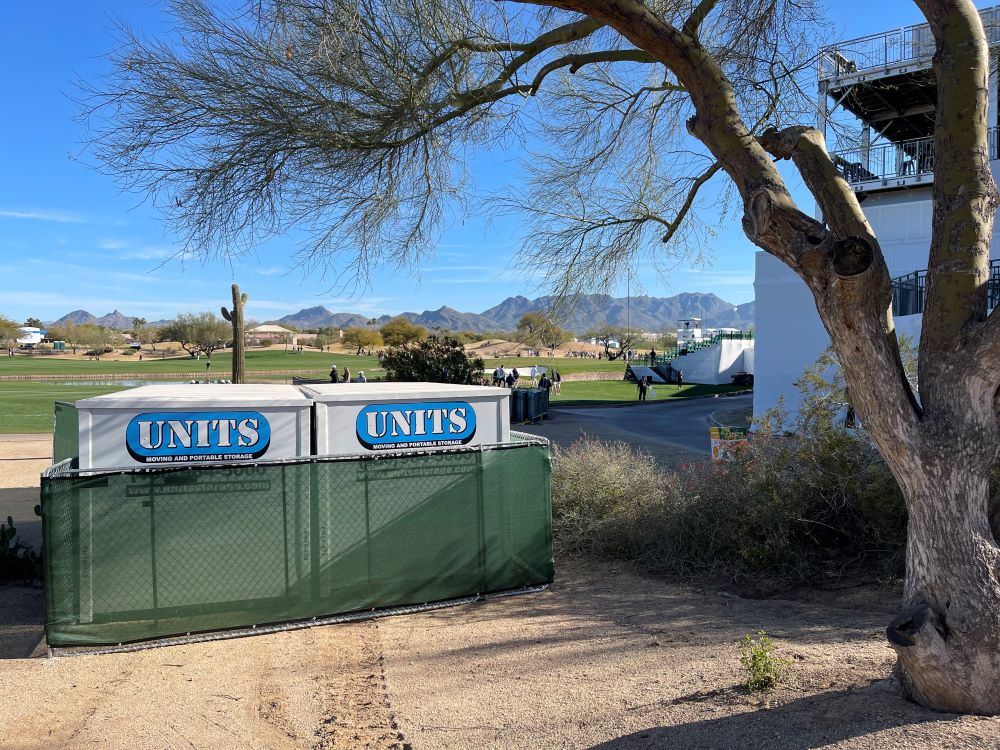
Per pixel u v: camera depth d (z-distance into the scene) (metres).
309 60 7.18
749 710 3.91
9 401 37.53
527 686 4.88
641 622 6.26
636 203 10.14
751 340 65.88
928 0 4.00
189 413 6.91
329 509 6.75
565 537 9.12
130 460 6.77
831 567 7.42
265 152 7.37
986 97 3.87
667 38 4.47
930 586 3.57
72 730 4.45
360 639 6.26
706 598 7.05
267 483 6.55
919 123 22.55
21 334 175.50
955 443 3.57
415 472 7.09
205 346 144.38
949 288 3.74
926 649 3.44
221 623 6.34
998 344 3.46
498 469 7.46
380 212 8.30
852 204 3.90
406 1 7.45
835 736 3.39
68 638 5.91
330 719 4.57
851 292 3.67
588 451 10.30
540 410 29.55
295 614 6.59
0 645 6.16
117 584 6.08
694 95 4.56
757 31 6.96
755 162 4.25
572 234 10.10
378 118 7.66
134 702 4.89
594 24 7.45
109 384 57.09
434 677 5.23
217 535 6.38
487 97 8.09
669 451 19.33
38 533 10.41
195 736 4.36
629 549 8.70
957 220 3.78
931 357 3.76
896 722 3.41
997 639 3.38
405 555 7.02
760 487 8.04
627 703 4.34
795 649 4.98
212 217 7.33
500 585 7.44
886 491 7.32
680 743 3.66
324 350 172.75
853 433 8.12
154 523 6.20
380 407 7.52
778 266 22.31
